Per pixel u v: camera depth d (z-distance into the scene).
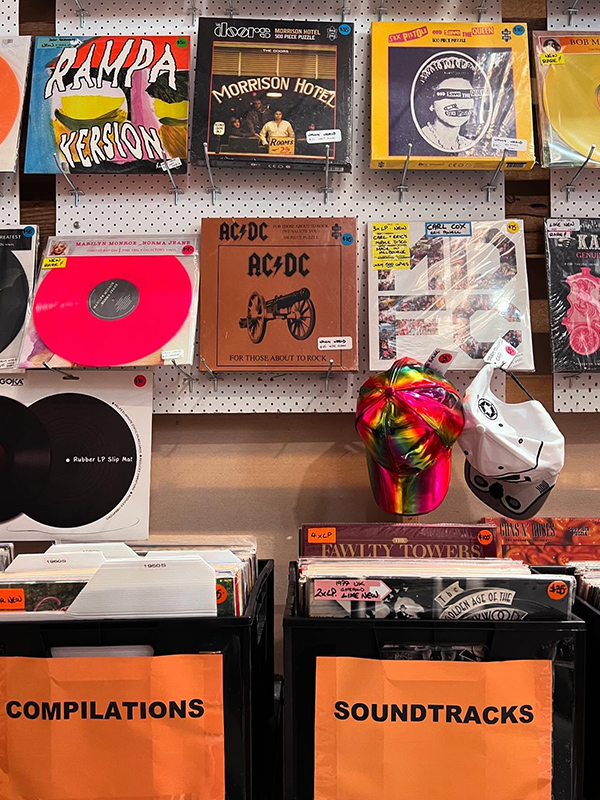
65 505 1.50
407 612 1.01
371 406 1.22
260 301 1.49
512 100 1.52
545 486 1.34
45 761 0.98
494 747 0.98
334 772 0.99
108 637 1.00
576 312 1.50
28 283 1.51
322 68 1.53
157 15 1.58
